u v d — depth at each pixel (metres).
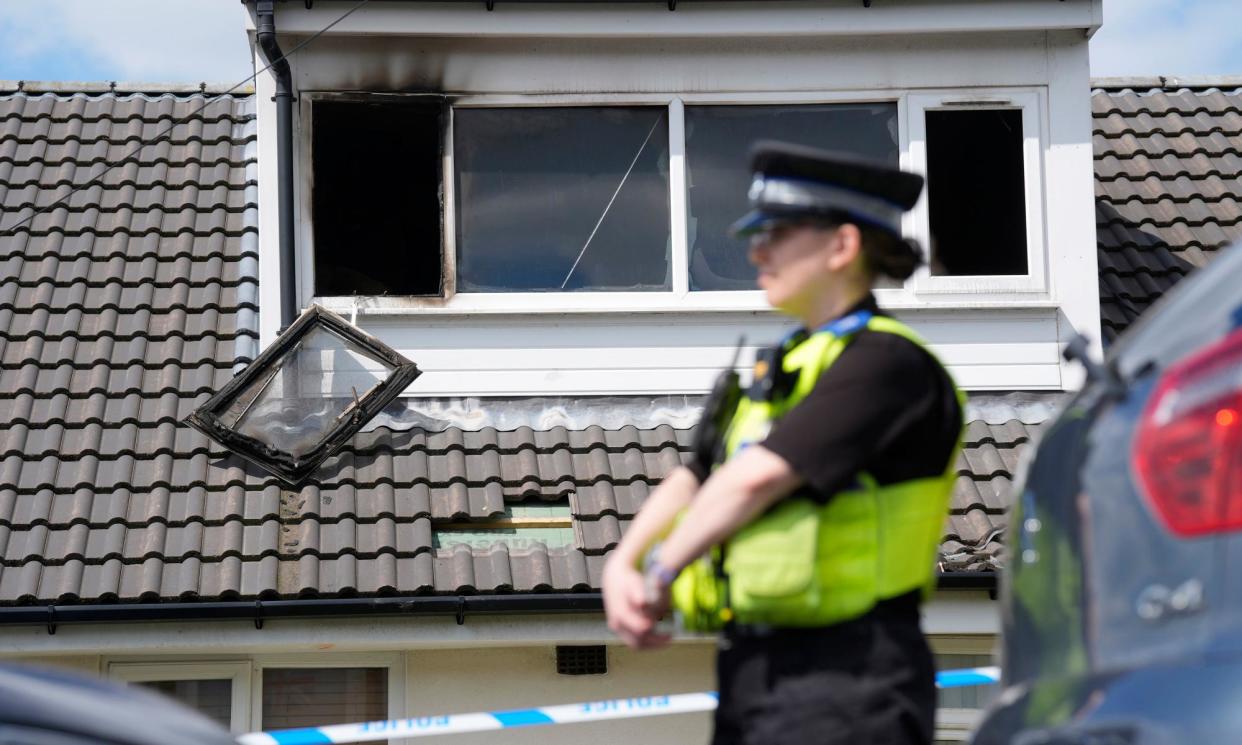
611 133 28.42
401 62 28.14
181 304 28.48
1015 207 28.52
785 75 28.44
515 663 25.47
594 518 25.11
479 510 25.12
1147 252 31.44
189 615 23.20
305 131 27.98
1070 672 6.63
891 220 8.41
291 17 27.58
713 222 28.27
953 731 25.72
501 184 28.19
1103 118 35.66
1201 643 5.91
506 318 27.64
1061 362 28.12
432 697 25.33
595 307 27.67
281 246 27.45
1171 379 6.46
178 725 7.85
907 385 7.91
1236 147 34.53
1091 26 28.22
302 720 25.55
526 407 27.42
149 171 31.84
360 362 26.66
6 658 23.44
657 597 7.74
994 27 28.14
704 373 27.75
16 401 26.30
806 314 8.48
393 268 27.88
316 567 23.80
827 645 7.87
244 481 25.36
